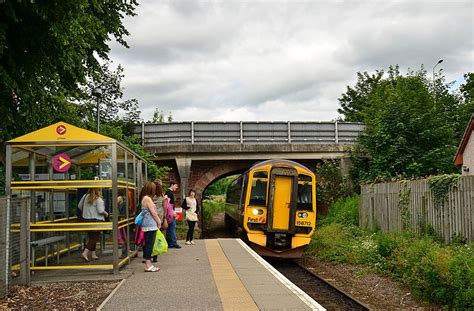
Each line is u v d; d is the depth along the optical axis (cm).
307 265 1769
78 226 1004
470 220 1379
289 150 2806
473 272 973
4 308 763
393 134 2531
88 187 1005
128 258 1150
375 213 2102
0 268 823
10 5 966
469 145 2253
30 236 1027
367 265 1581
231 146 2767
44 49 1158
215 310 707
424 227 1623
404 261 1332
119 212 1088
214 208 5775
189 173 2805
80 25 1262
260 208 1789
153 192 1070
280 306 725
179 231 2622
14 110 1263
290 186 1772
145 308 721
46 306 775
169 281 934
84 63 1748
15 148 1019
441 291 1030
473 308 939
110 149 1013
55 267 1013
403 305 1090
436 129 2534
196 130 2791
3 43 1002
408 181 1770
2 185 1639
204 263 1168
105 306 735
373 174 2531
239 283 908
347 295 1190
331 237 2069
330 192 2797
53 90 1343
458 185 1441
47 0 1006
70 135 1005
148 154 2578
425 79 3422
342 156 2847
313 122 2867
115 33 1862
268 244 1770
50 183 996
